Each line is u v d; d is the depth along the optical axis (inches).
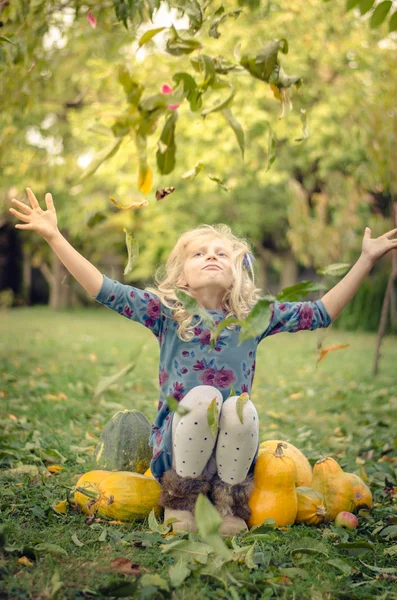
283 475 130.5
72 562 110.1
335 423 245.3
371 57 461.4
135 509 131.6
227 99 112.4
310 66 526.0
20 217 124.7
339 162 611.2
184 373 131.4
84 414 235.8
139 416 154.2
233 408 123.6
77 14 181.9
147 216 687.1
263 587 102.3
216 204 734.5
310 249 460.8
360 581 111.5
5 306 1081.4
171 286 138.3
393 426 237.8
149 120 109.0
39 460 168.6
